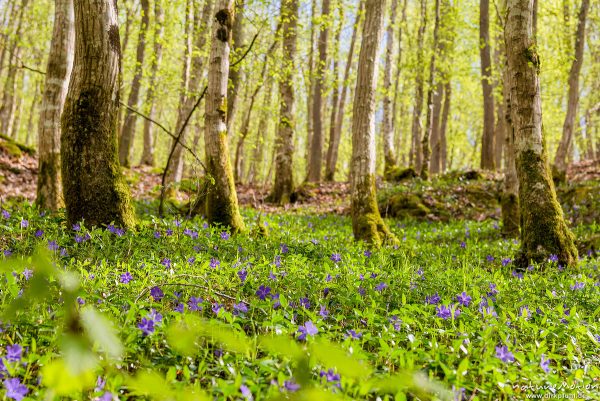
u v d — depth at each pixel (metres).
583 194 14.00
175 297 4.27
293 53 17.59
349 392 2.62
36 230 6.97
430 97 20.62
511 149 12.05
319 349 1.12
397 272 6.32
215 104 9.15
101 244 6.22
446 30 22.34
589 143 40.09
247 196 20.52
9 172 17.61
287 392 2.35
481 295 5.58
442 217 15.75
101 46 6.82
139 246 6.53
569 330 4.50
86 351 0.91
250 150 43.03
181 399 1.46
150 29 20.39
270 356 3.08
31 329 3.36
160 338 3.36
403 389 2.85
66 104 6.94
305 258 6.53
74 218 6.95
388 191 17.77
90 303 3.74
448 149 50.62
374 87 10.02
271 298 4.41
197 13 21.17
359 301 4.65
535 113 8.62
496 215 15.37
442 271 7.36
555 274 7.57
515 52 8.69
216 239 7.46
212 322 3.16
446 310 4.24
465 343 3.86
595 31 27.88
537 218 8.48
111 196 7.06
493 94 21.08
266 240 8.46
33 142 54.56
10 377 2.63
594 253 10.12
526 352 4.00
